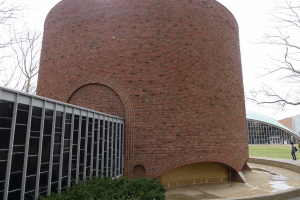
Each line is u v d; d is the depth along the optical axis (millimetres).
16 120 5129
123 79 11953
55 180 6430
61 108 6887
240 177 12734
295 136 68250
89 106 12219
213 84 12617
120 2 12750
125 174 11023
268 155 26859
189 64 12250
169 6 12664
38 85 14414
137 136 11430
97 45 12539
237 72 14594
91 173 8367
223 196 10117
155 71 11906
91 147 8570
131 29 12352
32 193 5492
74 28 13164
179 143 11406
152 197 6270
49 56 13859
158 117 11555
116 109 11898
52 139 6324
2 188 4656
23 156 5273
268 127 70375
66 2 13820
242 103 14711
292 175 14805
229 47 14164
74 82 12586
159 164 11180
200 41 12742
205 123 11938
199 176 12664
